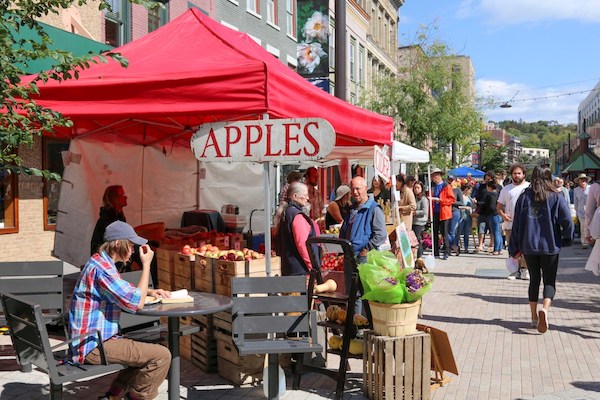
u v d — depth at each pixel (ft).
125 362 15.46
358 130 27.68
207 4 67.46
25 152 42.04
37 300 20.68
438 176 54.70
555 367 21.84
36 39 35.70
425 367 18.03
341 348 19.57
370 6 141.28
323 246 22.30
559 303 33.73
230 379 19.99
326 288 19.72
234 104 20.04
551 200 26.35
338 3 42.34
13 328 15.65
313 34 63.77
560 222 26.18
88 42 42.27
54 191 44.78
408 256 25.67
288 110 21.18
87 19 48.60
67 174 31.83
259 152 19.30
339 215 37.73
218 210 38.75
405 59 97.55
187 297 16.72
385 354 17.54
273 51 84.84
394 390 17.69
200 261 21.39
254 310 17.62
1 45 17.62
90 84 20.90
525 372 21.25
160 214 35.83
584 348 24.36
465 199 63.46
